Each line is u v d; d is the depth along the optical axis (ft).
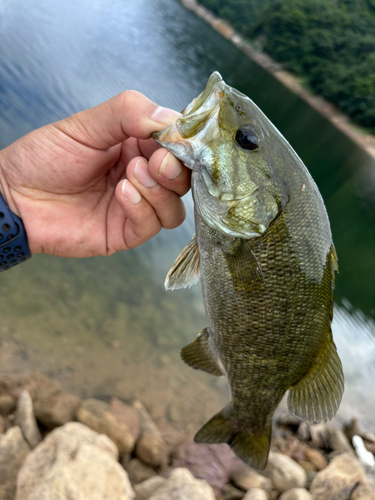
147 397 1.52
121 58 6.20
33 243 0.69
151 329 1.90
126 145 0.71
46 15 6.67
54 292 1.81
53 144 0.65
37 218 0.68
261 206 0.57
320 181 6.59
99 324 1.78
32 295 1.73
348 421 1.96
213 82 0.57
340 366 0.64
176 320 2.03
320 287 0.60
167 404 1.52
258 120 0.58
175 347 1.84
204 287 0.65
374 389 2.33
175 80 6.40
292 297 0.59
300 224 0.58
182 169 0.57
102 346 1.67
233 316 0.63
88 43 6.26
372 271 4.62
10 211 0.66
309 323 0.62
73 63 4.91
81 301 1.85
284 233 0.58
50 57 4.72
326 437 1.69
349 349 2.70
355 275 4.45
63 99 3.72
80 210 0.71
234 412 0.75
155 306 2.05
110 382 1.51
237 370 0.68
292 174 0.59
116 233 0.73
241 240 0.58
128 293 2.04
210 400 1.61
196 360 0.74
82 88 4.21
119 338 1.76
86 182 0.70
